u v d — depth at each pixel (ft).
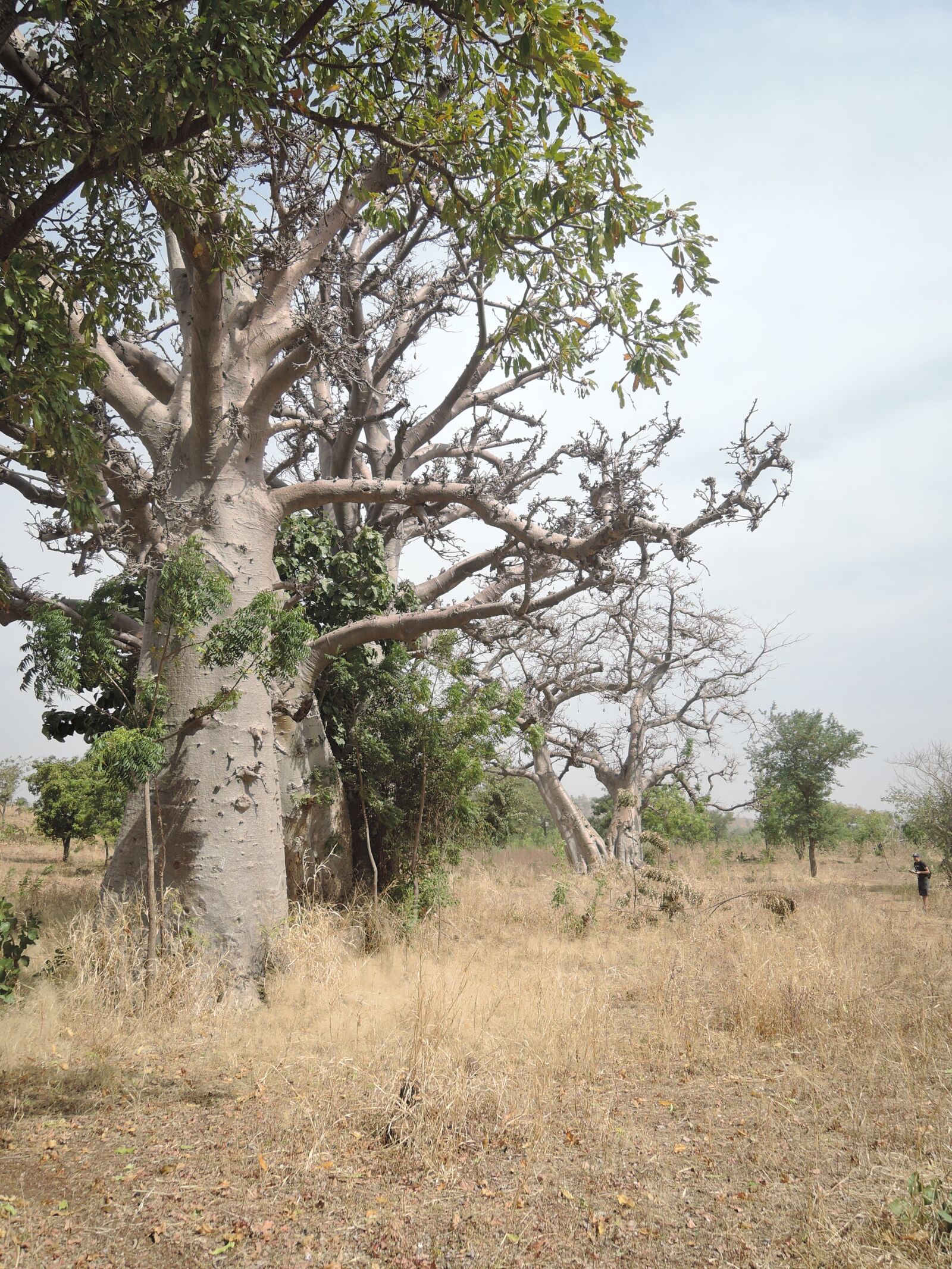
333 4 18.90
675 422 34.96
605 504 34.86
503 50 19.95
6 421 27.04
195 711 29.37
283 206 32.81
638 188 23.50
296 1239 12.24
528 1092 17.63
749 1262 11.44
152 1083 19.42
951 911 51.88
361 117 23.22
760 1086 18.95
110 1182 14.10
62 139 18.43
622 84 19.69
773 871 91.04
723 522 33.76
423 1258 11.72
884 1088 18.35
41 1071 20.18
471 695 44.19
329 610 45.09
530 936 42.11
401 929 37.78
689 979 29.94
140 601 42.11
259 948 29.73
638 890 49.90
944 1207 12.14
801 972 26.66
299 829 39.83
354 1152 15.24
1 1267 11.33
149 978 26.35
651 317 29.22
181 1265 11.58
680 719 79.56
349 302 43.55
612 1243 12.05
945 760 69.77
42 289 17.97
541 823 147.84
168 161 21.88
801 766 96.73
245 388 34.45
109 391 33.50
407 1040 21.35
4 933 24.61
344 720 43.65
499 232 24.52
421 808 40.65
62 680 26.71
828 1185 13.79
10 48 18.37
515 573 43.37
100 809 32.01
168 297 25.50
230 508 33.17
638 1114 17.17
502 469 51.01
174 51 16.48
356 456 52.85
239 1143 15.70
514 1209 13.08
